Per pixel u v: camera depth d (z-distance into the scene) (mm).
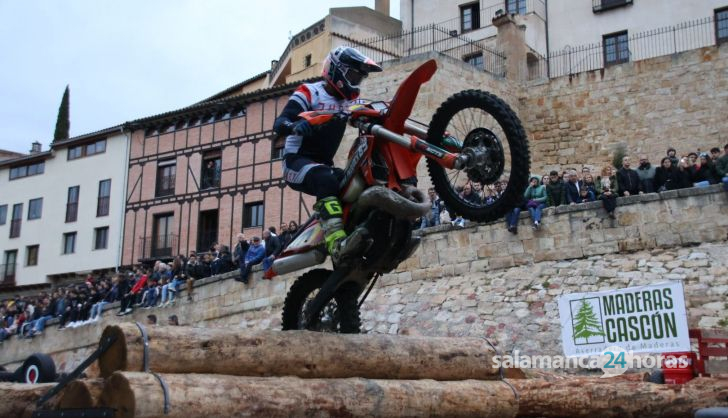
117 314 23875
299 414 5449
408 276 18109
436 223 18375
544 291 15672
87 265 36906
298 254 6434
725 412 4512
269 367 5754
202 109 32469
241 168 30953
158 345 5195
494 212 5695
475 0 32438
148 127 35219
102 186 36938
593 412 7926
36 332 26891
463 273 17297
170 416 4816
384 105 6168
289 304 7234
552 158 26000
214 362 5457
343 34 34688
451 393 6594
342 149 23312
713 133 23328
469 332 15961
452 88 24219
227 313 20984
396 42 33344
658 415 7816
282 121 6285
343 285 6715
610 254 15531
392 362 6480
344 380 5941
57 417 5129
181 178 33188
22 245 40812
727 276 13852
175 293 22625
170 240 33375
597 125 25344
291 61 36531
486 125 6883
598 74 25531
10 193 42094
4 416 5820
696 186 15258
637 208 15375
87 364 5199
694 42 27672
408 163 5922
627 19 29109
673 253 14789
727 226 14438
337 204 6004
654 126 24344
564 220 16141
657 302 10562
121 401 4801
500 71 27453
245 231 30391
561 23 30609
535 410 8039
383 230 5973
